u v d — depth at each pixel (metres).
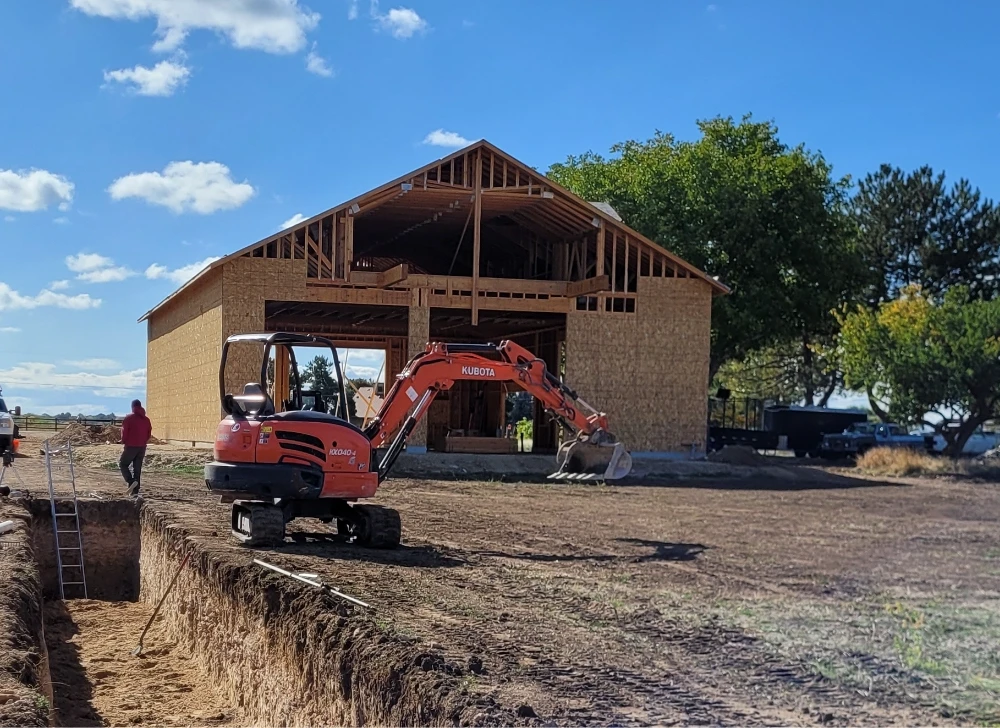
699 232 46.75
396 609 9.41
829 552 13.95
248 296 30.91
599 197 50.44
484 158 32.62
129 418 20.36
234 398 14.38
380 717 7.21
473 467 30.45
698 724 6.17
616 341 33.59
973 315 38.31
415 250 42.97
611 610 9.55
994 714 6.35
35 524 18.95
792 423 47.50
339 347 44.34
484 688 6.84
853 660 7.66
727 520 18.47
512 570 12.05
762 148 50.91
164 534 16.14
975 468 35.31
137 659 13.18
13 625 9.31
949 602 10.01
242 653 10.89
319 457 13.76
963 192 65.62
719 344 48.59
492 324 42.25
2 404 29.80
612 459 16.92
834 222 48.78
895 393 38.88
